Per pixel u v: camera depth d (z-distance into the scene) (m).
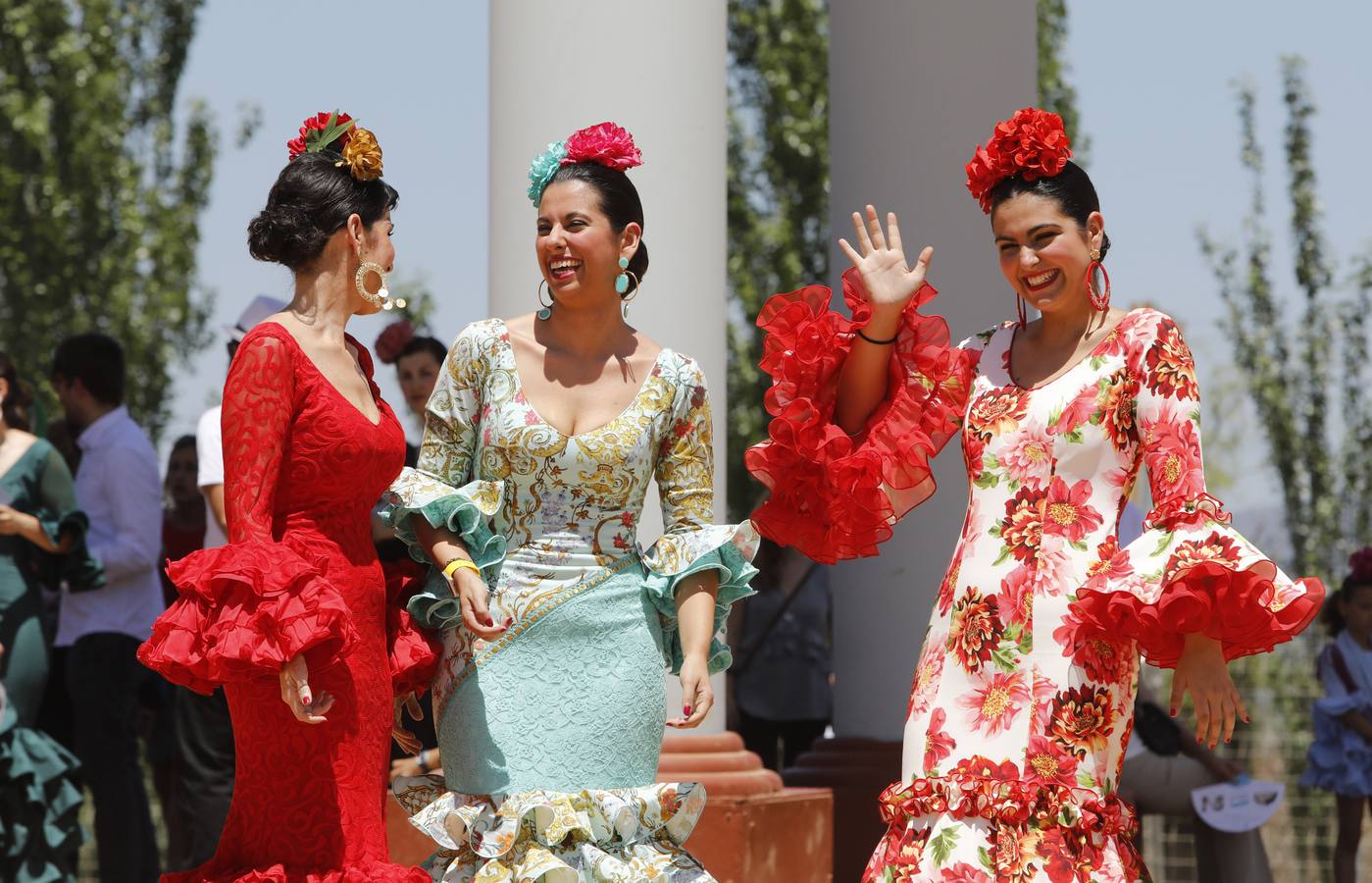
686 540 8.10
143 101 37.97
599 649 7.90
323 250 7.63
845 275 8.16
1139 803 14.84
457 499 7.77
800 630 18.17
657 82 11.25
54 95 36.09
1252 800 14.52
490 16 11.52
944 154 14.04
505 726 7.80
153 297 37.12
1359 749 17.94
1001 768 7.34
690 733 11.58
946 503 13.87
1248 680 22.39
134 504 13.98
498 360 8.06
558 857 7.71
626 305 8.39
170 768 16.59
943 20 14.10
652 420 8.07
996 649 7.44
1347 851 18.08
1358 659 18.06
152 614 14.24
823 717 18.23
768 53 33.97
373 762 7.58
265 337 7.38
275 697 7.35
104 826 13.87
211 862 7.49
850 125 14.46
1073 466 7.49
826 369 8.11
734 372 33.47
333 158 7.73
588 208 7.94
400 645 7.93
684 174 11.32
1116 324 7.59
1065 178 7.54
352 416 7.51
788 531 8.20
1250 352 36.59
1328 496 35.12
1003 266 7.65
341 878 7.25
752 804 11.22
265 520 7.26
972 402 7.86
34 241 35.88
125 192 36.72
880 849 7.68
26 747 12.84
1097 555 7.40
